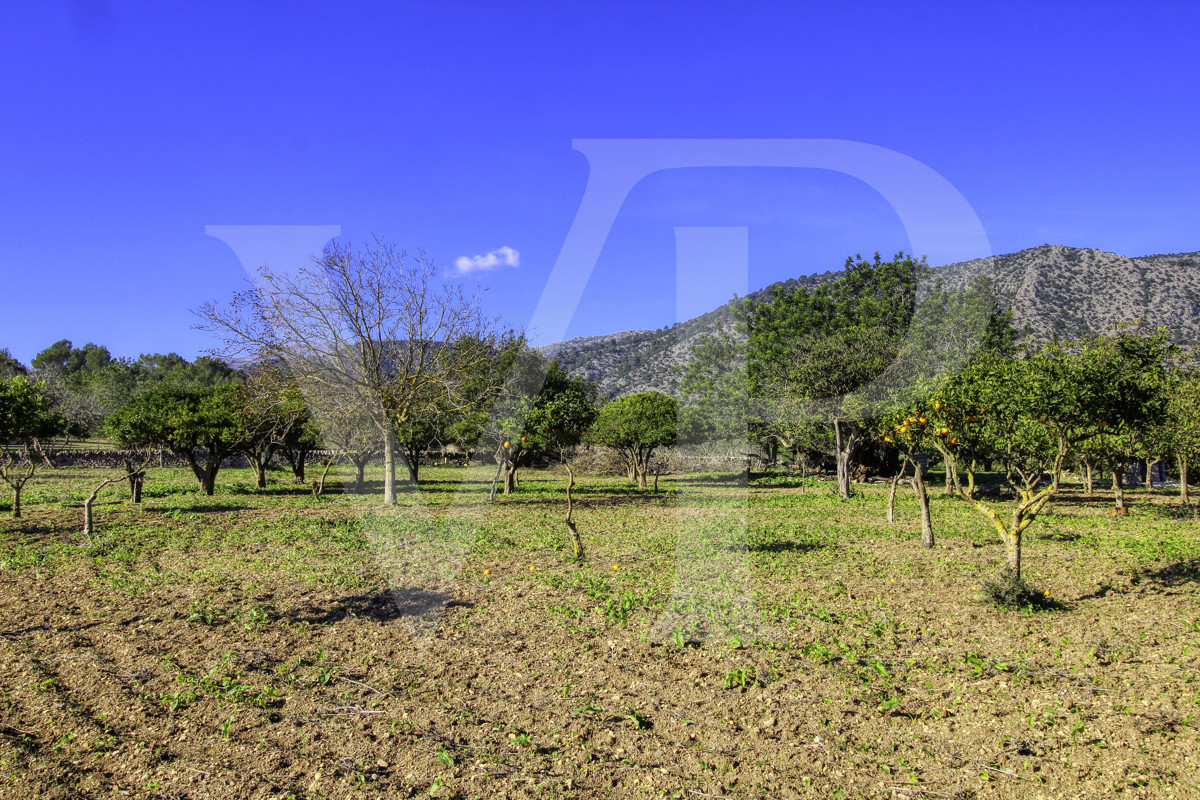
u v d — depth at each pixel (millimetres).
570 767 4246
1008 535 8016
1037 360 7969
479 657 6188
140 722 4828
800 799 3873
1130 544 12008
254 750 4445
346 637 6781
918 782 4020
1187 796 3734
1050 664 5820
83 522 15234
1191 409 15547
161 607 7852
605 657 6152
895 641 6516
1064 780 3979
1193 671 5508
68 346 76875
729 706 5109
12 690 5348
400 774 4164
